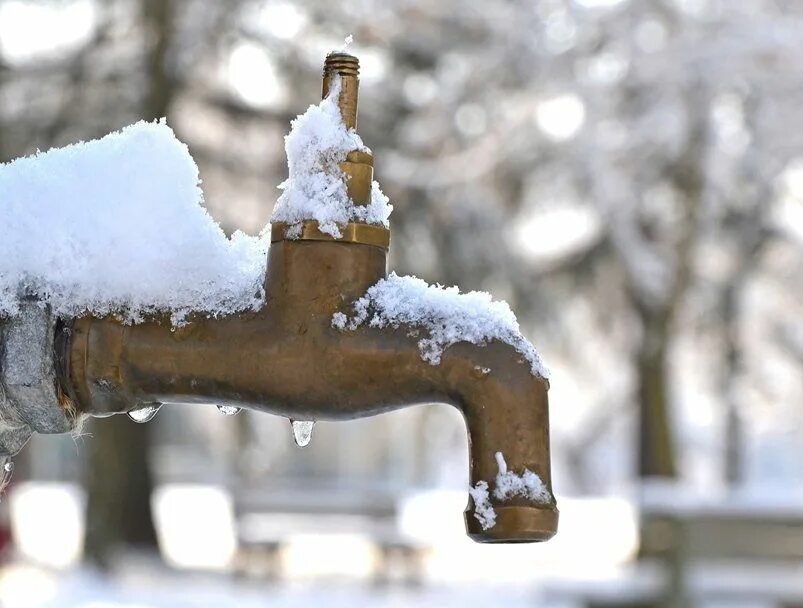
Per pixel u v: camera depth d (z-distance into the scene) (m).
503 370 1.49
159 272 1.58
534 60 11.21
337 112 1.57
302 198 1.54
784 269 14.57
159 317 1.57
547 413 1.50
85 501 13.23
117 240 1.57
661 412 12.71
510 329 1.53
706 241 12.38
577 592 8.49
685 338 15.26
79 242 1.58
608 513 17.77
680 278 11.72
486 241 12.24
